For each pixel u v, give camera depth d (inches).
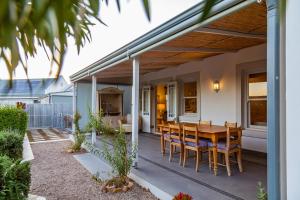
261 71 240.5
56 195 161.0
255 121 253.4
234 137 195.8
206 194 144.8
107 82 506.6
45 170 221.5
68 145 349.1
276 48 89.6
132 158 188.4
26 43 27.3
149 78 445.1
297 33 86.3
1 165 112.8
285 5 23.2
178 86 357.4
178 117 354.9
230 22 154.4
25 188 122.0
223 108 282.2
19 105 411.2
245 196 140.9
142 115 457.1
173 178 175.0
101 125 222.5
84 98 490.6
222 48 245.4
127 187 168.2
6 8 17.7
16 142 225.8
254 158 225.0
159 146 305.6
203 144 192.7
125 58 220.7
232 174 182.1
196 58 300.7
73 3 25.7
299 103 85.8
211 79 298.4
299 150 85.5
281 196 91.0
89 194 162.2
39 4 18.7
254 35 182.9
